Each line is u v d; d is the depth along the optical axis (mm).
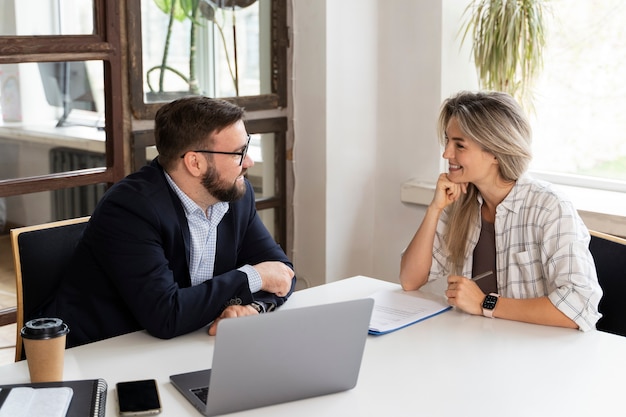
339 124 3662
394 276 3859
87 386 1597
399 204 3775
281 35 3623
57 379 1653
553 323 2018
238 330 1464
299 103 3703
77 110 2969
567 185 3602
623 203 3221
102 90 3041
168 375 1725
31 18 2795
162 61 3240
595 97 3492
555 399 1603
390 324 2012
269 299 2145
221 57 3447
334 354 1582
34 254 2182
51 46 2832
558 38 3555
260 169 3691
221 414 1537
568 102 3570
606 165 3502
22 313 2168
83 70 2967
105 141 3078
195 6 3318
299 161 3758
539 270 2221
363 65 3707
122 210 2033
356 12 3635
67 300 2086
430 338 1937
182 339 1956
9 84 2768
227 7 3434
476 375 1719
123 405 1540
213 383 1492
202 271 2191
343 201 3752
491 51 3225
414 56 3600
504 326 2025
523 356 1824
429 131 3598
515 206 2238
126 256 1998
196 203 2133
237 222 2270
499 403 1584
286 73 3686
